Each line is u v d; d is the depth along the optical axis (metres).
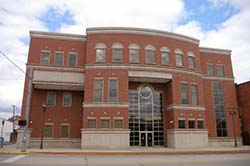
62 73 33.31
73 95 34.69
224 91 40.16
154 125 34.59
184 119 33.44
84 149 28.77
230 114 38.34
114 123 30.80
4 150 24.97
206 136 34.28
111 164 14.51
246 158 18.97
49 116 33.34
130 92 34.97
